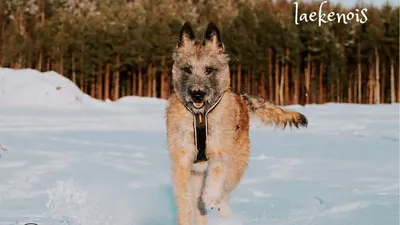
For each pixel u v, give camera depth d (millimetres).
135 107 33812
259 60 56344
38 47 58781
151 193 7691
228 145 5965
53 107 30125
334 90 59906
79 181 8508
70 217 6086
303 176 9148
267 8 68312
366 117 26906
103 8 67750
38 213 6254
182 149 5914
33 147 12930
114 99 57344
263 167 10188
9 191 7641
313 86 58031
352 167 10180
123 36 56469
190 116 5883
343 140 15516
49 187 7977
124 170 9641
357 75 62250
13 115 25469
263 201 7082
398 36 59594
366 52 60688
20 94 31703
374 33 59781
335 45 58500
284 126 7590
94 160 10844
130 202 7074
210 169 5855
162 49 55938
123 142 14805
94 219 6090
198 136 5859
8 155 11305
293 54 56500
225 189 6289
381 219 5250
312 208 6531
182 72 6105
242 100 7234
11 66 58031
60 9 68125
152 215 6426
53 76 35406
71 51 57438
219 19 69000
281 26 57688
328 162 10891
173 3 72188
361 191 7492
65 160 10758
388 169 9883
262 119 7520
